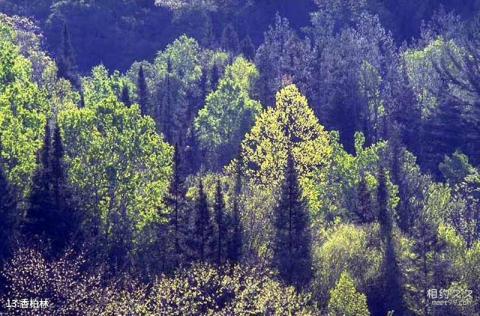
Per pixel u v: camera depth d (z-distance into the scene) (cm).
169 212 6612
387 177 8206
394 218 7869
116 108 7256
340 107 11838
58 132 6594
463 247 7194
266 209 6875
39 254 5628
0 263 5916
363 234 7119
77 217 6431
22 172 6656
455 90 12862
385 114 12481
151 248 6638
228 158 10188
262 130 7800
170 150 7294
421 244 7100
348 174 8112
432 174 11425
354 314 5972
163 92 12688
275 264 6575
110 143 6988
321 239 7181
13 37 12256
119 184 6881
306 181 7400
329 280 6600
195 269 5697
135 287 5684
